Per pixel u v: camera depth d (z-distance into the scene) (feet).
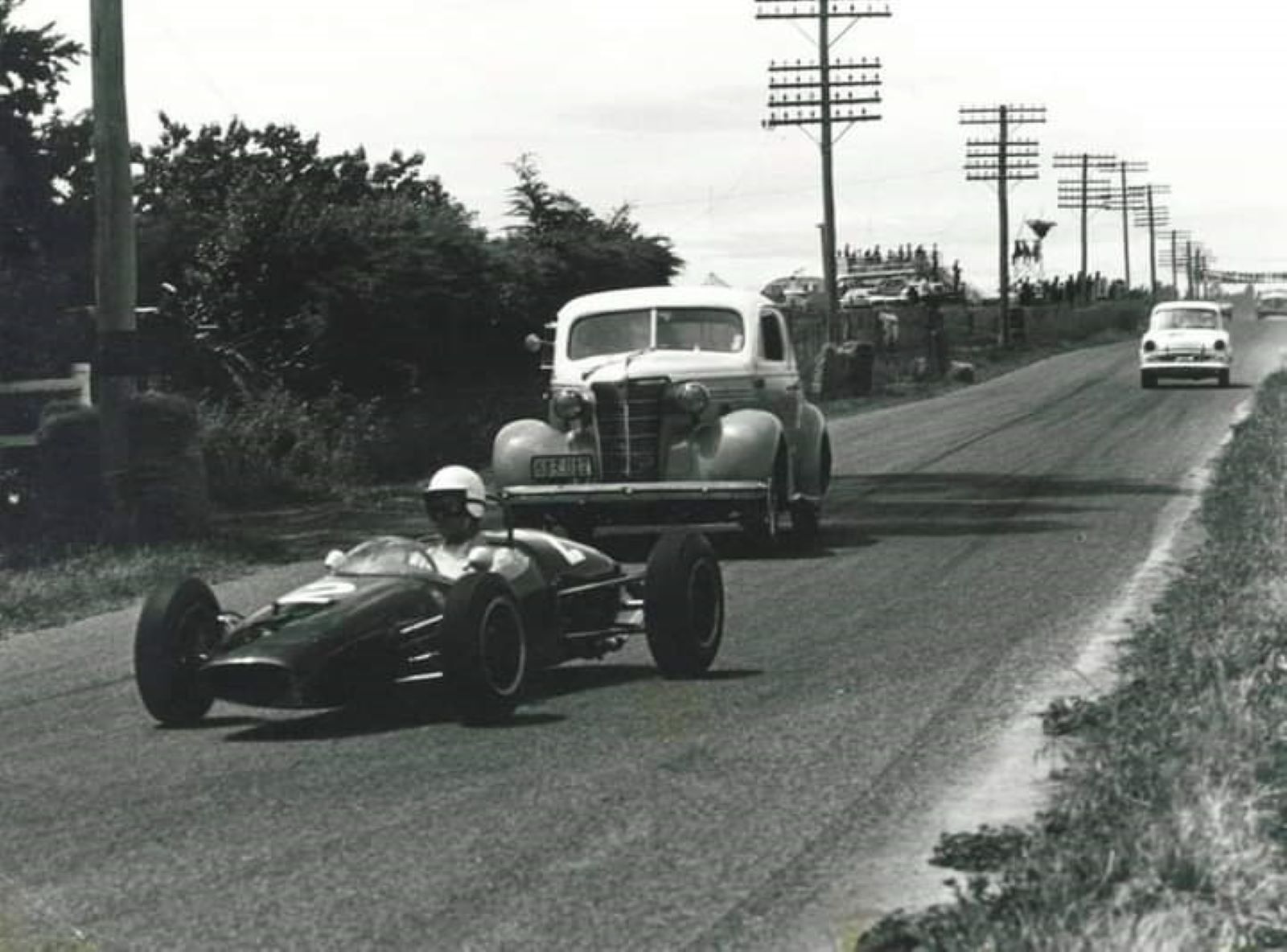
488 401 115.44
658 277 135.85
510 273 115.55
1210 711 27.02
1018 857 21.40
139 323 91.61
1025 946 17.33
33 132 84.12
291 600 32.01
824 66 185.88
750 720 31.53
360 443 100.48
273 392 96.43
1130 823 21.57
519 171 135.23
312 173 124.98
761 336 61.46
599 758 28.60
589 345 61.62
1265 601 39.01
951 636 40.68
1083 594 46.55
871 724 30.83
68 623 50.21
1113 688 32.48
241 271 101.40
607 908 20.39
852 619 44.16
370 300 103.19
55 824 25.62
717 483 57.31
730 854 22.61
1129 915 18.03
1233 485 71.05
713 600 36.91
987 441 108.99
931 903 20.21
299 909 20.70
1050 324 318.24
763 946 18.95
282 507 85.66
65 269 84.28
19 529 67.21
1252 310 460.96
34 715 35.60
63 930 20.13
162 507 64.95
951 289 338.95
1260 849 20.63
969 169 267.18
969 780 26.37
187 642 33.45
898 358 220.02
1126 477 81.82
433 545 35.19
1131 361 220.43
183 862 23.06
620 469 58.70
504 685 31.96
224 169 119.65
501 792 26.43
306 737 31.58
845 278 345.10
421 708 33.76
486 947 19.08
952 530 64.44
